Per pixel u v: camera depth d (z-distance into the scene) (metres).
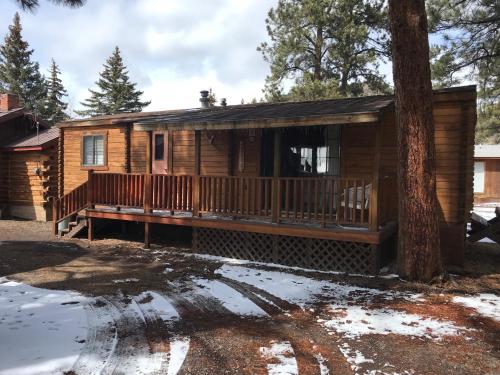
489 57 14.73
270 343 4.74
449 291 6.76
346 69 22.81
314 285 7.09
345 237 7.86
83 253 9.83
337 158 10.12
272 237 8.73
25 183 17.58
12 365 4.11
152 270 8.13
